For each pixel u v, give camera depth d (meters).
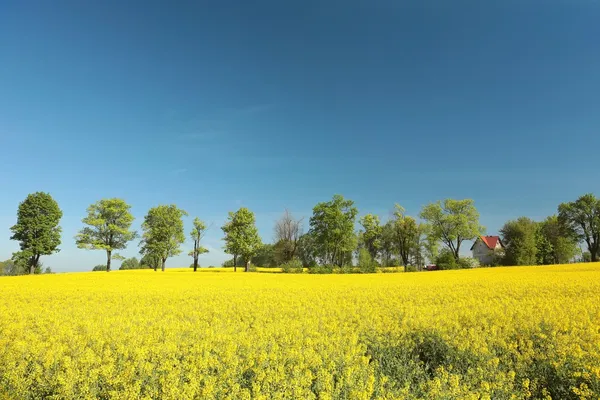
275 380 6.54
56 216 60.41
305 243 80.19
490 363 7.67
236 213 65.06
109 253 60.12
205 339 9.53
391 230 78.81
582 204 69.56
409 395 6.42
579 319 11.20
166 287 29.83
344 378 6.77
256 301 19.06
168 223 64.56
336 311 14.46
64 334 10.56
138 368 7.50
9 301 20.67
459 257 71.81
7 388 7.38
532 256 67.50
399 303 16.69
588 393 6.41
